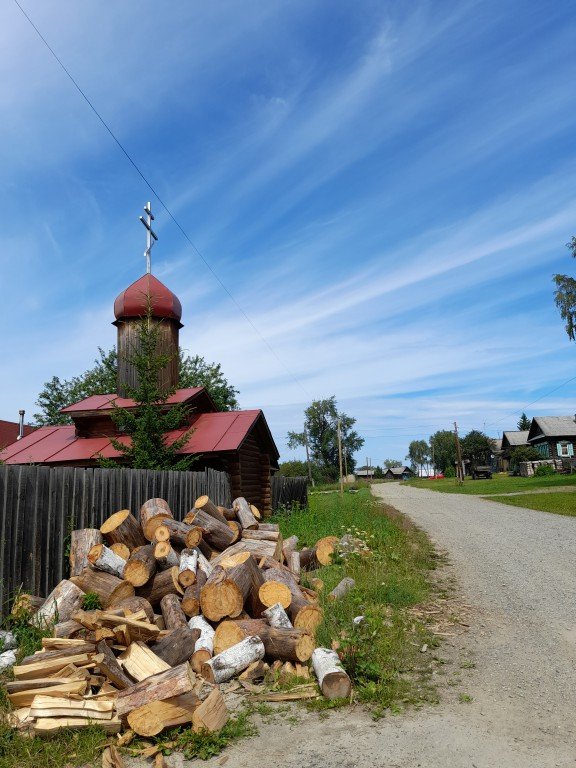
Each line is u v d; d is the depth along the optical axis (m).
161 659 5.58
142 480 10.31
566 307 40.69
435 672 5.85
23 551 7.12
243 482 18.55
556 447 67.06
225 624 6.23
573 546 13.39
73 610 6.70
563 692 5.22
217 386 40.16
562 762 3.98
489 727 4.58
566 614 7.79
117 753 4.35
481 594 9.16
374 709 5.02
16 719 4.73
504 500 27.95
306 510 22.30
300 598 7.32
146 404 15.88
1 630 6.46
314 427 98.38
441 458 120.44
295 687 5.55
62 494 7.92
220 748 4.49
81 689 4.95
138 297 20.45
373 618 6.52
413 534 16.19
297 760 4.22
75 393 42.62
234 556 7.41
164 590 7.20
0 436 29.88
